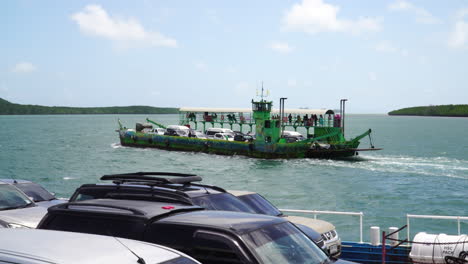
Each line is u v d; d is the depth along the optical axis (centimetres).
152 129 7338
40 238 352
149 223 470
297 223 877
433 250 876
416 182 3847
